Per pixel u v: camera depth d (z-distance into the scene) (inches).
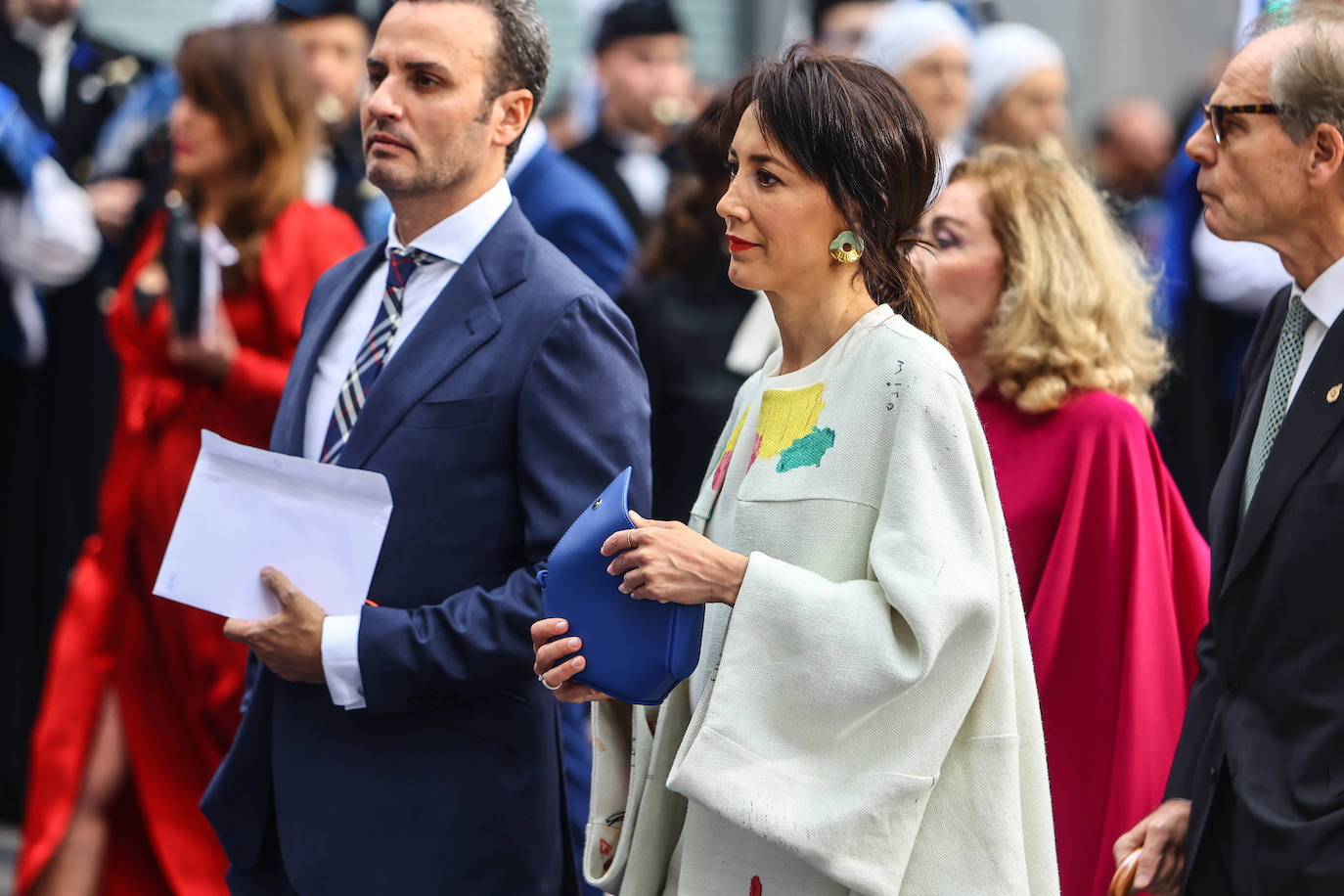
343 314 460.4
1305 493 376.5
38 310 796.6
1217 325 775.7
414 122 430.3
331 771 423.8
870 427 350.3
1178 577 492.7
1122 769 459.8
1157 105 1300.4
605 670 354.0
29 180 761.0
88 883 591.2
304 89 611.2
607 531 353.7
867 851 337.1
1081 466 481.1
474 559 420.2
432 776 421.1
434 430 419.8
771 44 1268.5
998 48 893.2
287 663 416.5
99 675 592.4
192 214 604.7
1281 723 380.2
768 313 639.1
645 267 656.4
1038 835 357.4
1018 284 492.7
